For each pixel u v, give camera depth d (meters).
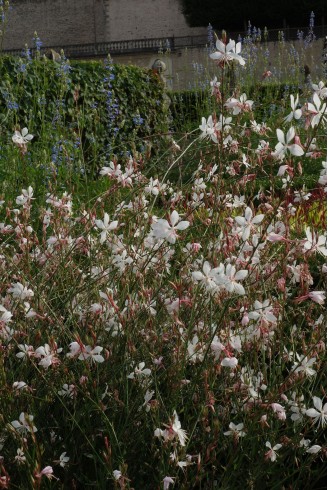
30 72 8.27
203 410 2.17
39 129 8.03
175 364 2.37
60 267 2.86
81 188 6.11
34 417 2.29
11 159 5.61
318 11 35.75
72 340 2.46
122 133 9.43
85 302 2.81
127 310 2.50
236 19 39.06
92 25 47.53
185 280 2.66
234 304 2.67
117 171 2.94
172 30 44.38
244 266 2.44
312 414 2.19
